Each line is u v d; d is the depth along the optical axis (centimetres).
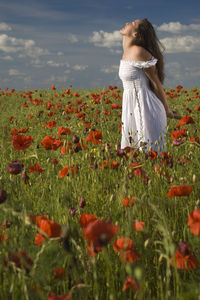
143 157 273
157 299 140
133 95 427
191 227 120
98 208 228
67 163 303
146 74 420
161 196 222
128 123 429
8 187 233
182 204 215
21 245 153
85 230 100
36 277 129
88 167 288
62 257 135
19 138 259
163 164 260
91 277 151
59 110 815
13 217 172
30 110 914
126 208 192
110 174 267
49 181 271
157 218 188
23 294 123
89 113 709
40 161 349
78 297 139
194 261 126
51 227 125
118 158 288
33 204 225
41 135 530
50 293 121
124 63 428
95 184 256
